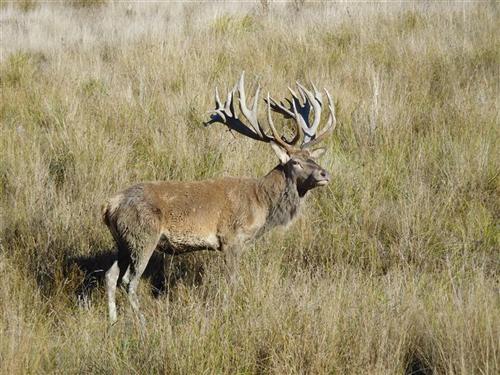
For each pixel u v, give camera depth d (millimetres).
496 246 12984
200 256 12508
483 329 9320
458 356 8977
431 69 20453
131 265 11359
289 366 9016
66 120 16953
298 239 12953
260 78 19906
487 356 8672
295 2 29922
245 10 29406
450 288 11055
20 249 12516
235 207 11734
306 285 10594
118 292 11797
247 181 11992
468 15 24906
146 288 12086
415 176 14539
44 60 24875
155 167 15227
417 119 17438
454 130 16531
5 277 11461
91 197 13836
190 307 10164
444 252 12680
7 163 15227
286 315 9734
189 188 11609
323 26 24875
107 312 11359
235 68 21172
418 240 12828
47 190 14016
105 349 9383
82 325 10148
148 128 16797
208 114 17266
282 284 11078
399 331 9555
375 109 17016
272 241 12758
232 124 12656
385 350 9242
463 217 13820
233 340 9516
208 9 29719
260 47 22922
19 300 10914
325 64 21406
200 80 19531
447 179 14664
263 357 9414
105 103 17969
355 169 14938
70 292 11867
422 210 13492
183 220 11453
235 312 10141
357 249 12859
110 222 11359
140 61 21766
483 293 10133
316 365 8992
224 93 18984
